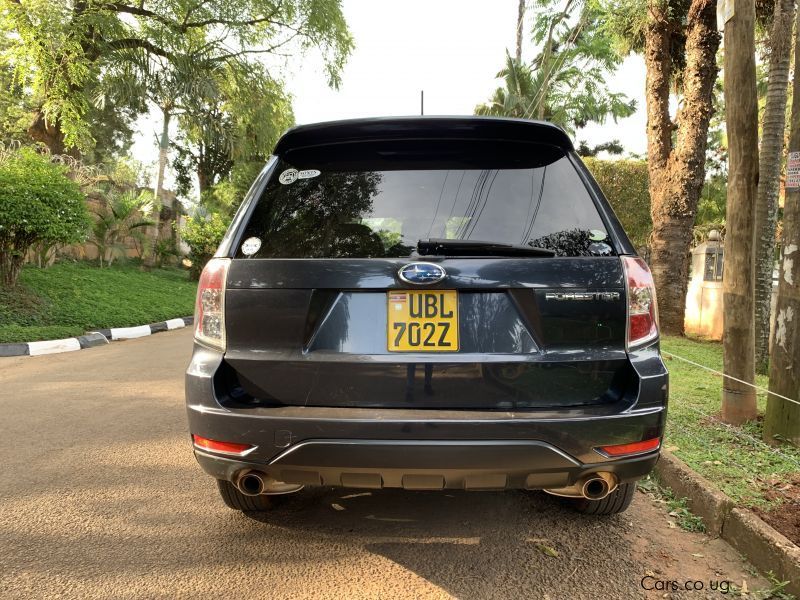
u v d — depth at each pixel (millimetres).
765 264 6289
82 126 16312
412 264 2143
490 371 2113
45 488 3227
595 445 2092
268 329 2201
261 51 19156
